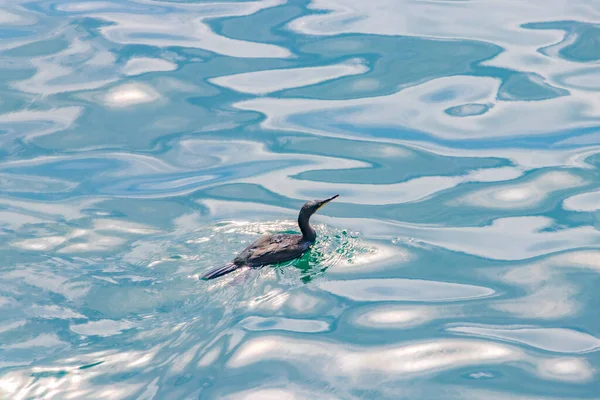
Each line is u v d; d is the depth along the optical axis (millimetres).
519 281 11391
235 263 11305
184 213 13125
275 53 19016
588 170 14203
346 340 10133
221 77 17984
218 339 10016
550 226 12680
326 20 20922
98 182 14227
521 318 10609
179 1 22656
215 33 20188
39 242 12164
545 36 19453
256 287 10977
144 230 12555
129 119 16422
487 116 16172
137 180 14289
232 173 14492
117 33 20203
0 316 10383
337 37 19781
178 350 9797
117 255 11781
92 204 13469
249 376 9469
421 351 9961
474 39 19453
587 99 16594
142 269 11375
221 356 9758
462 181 14047
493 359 9836
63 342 9938
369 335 10258
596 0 21875
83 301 10688
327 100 16969
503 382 9430
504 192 13672
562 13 20969
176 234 12406
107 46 19500
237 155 15109
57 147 15430
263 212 13133
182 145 15492
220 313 10445
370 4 22047
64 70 18312
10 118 16375
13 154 15180
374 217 13039
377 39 19547
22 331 10109
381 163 14719
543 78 17516
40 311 10484
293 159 14938
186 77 18031
